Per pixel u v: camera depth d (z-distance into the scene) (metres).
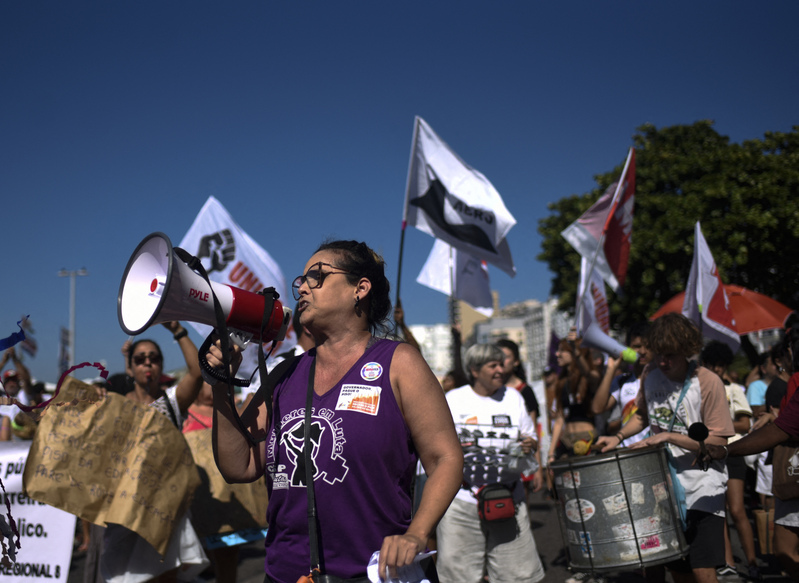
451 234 5.45
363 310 1.93
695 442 3.29
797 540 3.71
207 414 4.71
